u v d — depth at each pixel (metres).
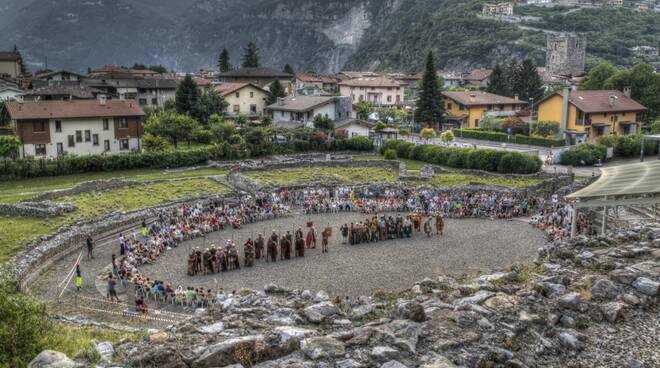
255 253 42.69
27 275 36.97
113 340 19.19
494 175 70.38
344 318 14.68
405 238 48.41
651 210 48.09
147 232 48.00
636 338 13.73
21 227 46.91
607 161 83.06
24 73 183.38
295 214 57.72
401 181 69.56
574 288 16.31
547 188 63.69
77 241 45.31
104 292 34.84
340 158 85.81
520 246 44.94
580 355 13.02
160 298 33.50
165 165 76.75
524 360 12.45
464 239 47.59
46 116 77.88
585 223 44.41
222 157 83.38
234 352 12.23
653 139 80.88
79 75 148.00
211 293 33.12
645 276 16.42
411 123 123.44
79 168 71.75
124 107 85.62
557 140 95.25
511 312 14.38
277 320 14.63
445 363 11.58
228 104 120.00
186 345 12.84
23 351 15.20
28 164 68.12
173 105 123.62
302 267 40.03
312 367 11.62
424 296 16.36
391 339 12.54
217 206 56.59
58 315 27.19
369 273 38.12
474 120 123.69
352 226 46.78
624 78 116.56
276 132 93.00
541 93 149.25
